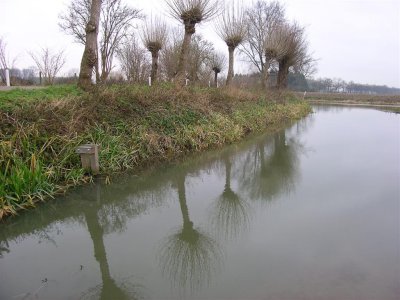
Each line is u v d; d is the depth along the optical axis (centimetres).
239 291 282
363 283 288
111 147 647
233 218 452
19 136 521
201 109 973
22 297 278
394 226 412
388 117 1900
